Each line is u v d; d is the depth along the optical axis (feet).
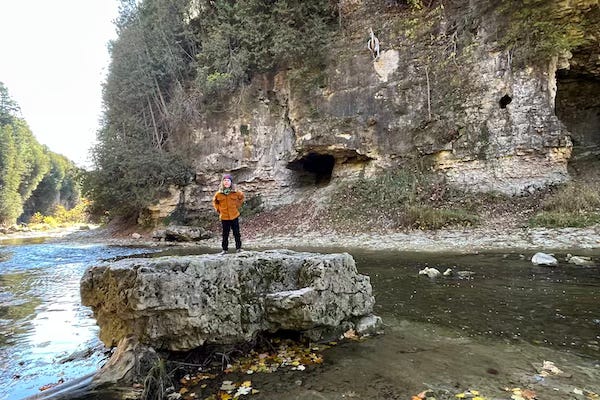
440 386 10.22
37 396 10.85
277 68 75.92
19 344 15.90
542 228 40.29
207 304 12.87
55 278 32.45
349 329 15.10
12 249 63.16
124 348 12.45
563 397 9.30
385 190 59.62
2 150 157.79
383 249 41.45
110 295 13.25
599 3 45.14
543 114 50.03
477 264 28.86
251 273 14.33
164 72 89.51
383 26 65.92
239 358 13.29
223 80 75.97
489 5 55.16
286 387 10.72
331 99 67.51
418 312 17.58
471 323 15.67
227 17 77.97
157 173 79.20
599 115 57.31
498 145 52.60
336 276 14.93
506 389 9.86
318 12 72.02
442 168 57.16
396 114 62.08
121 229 93.15
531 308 17.30
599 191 43.78
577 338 13.51
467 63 56.39
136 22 95.09
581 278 22.45
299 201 70.54
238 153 77.46
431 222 48.21
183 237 69.26
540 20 49.55
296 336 14.65
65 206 256.93
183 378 11.82
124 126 88.99
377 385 10.50
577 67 52.44
